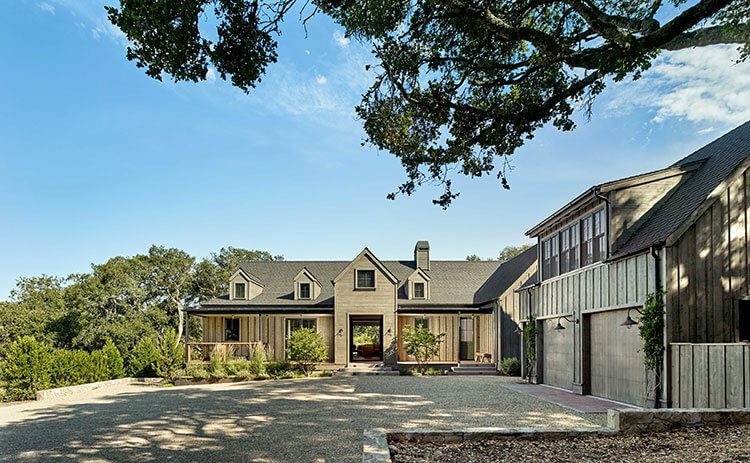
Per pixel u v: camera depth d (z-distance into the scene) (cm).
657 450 581
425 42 704
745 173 1004
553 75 764
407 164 770
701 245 987
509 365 2111
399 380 1922
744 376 768
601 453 582
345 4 611
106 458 731
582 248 1418
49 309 3750
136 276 3731
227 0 560
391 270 2877
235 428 941
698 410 695
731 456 529
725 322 977
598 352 1341
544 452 598
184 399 1408
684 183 1236
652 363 1003
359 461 693
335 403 1263
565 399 1302
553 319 1653
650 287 1032
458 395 1409
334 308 2481
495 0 688
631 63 625
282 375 2073
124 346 3259
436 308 2512
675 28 592
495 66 727
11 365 1700
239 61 583
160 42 542
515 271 2380
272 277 2844
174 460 711
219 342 2450
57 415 1184
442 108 723
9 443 860
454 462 556
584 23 762
